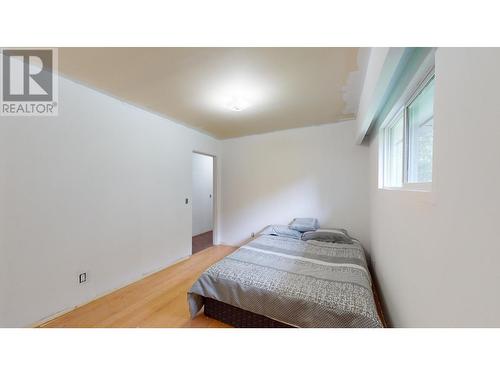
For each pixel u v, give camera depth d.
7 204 1.54
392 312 1.58
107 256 2.23
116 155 2.31
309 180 3.49
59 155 1.83
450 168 0.72
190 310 1.79
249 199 3.98
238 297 1.66
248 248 2.49
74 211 1.93
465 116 0.63
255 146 3.91
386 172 2.23
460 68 0.66
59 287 1.83
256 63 1.68
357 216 3.17
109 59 1.62
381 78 1.26
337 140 3.29
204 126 3.42
